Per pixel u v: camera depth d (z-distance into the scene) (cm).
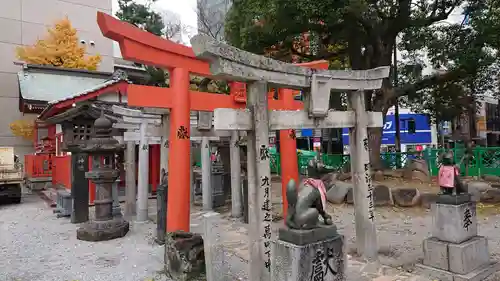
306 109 669
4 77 2527
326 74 678
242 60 561
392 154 1745
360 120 744
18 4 2616
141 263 775
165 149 1059
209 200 1391
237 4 1430
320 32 1422
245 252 831
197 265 659
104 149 1025
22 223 1245
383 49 1546
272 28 1343
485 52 1410
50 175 2120
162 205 938
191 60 884
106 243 952
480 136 3070
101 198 1036
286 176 976
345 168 1669
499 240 864
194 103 968
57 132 1869
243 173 1816
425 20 1432
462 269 621
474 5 1379
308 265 458
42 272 728
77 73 2403
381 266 702
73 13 2873
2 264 784
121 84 1609
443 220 667
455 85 1616
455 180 664
